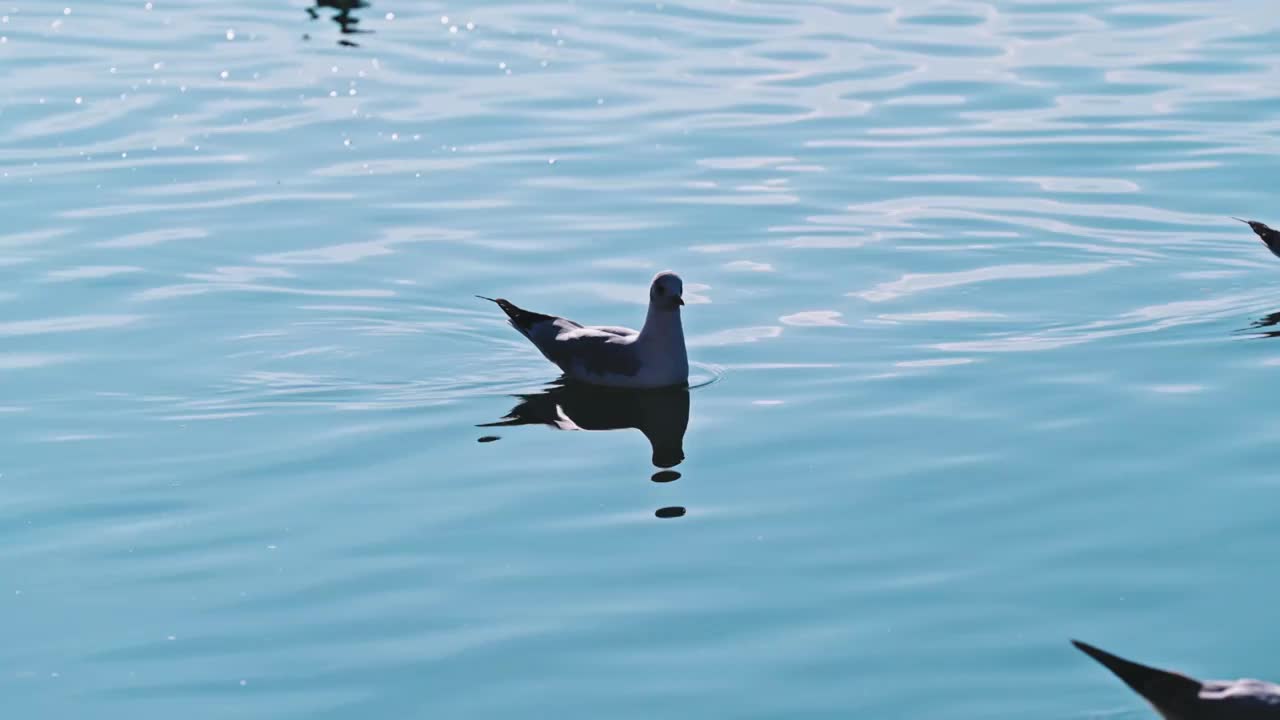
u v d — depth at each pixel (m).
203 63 26.20
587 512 11.78
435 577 10.76
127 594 10.55
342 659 9.70
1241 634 9.76
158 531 11.51
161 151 21.95
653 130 22.80
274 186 20.59
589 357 14.71
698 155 21.72
